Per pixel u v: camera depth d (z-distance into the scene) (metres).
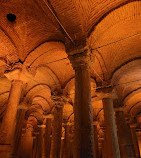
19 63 6.62
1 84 10.94
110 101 7.08
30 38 6.63
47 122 12.20
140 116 16.88
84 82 4.58
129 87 10.38
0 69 8.67
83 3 4.80
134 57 7.72
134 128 14.46
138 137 17.72
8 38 6.42
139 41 6.90
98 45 6.07
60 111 8.02
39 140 14.61
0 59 6.75
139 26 6.09
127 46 7.12
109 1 4.91
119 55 7.41
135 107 14.00
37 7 5.49
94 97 11.86
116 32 6.20
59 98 8.19
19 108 9.69
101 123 15.80
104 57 7.12
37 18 5.91
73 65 5.02
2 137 5.52
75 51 4.99
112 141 6.19
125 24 5.86
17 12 6.01
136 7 5.08
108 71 7.42
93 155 3.76
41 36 6.45
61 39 5.91
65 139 14.46
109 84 7.16
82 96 4.38
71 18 5.03
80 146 3.82
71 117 15.63
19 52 6.79
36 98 12.31
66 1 4.77
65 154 13.83
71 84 8.84
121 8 5.04
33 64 7.05
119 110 9.75
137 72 8.88
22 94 10.02
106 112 6.83
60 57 7.71
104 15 5.17
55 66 8.29
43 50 6.91
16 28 6.45
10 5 5.78
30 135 20.64
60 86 8.48
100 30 5.48
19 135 8.90
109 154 6.01
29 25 6.30
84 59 4.84
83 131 3.93
